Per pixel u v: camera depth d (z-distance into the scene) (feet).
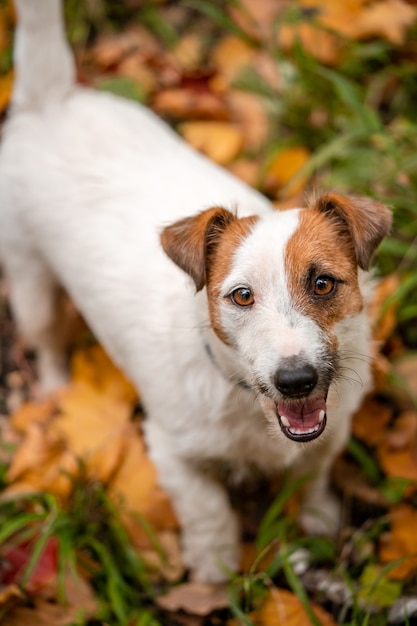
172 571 3.48
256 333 2.86
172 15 4.64
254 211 3.27
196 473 3.34
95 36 4.65
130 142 3.52
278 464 3.31
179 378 3.19
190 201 3.35
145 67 4.44
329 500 3.56
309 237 2.90
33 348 4.02
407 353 3.67
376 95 4.15
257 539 3.44
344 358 2.97
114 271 3.36
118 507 3.54
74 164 3.49
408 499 3.46
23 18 3.51
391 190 3.81
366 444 3.60
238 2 4.34
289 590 3.41
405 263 3.75
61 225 3.48
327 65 4.20
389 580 3.29
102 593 3.43
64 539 3.41
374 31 4.16
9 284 3.89
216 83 4.33
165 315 3.23
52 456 3.65
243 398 3.10
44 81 3.60
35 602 3.39
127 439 3.65
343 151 3.93
